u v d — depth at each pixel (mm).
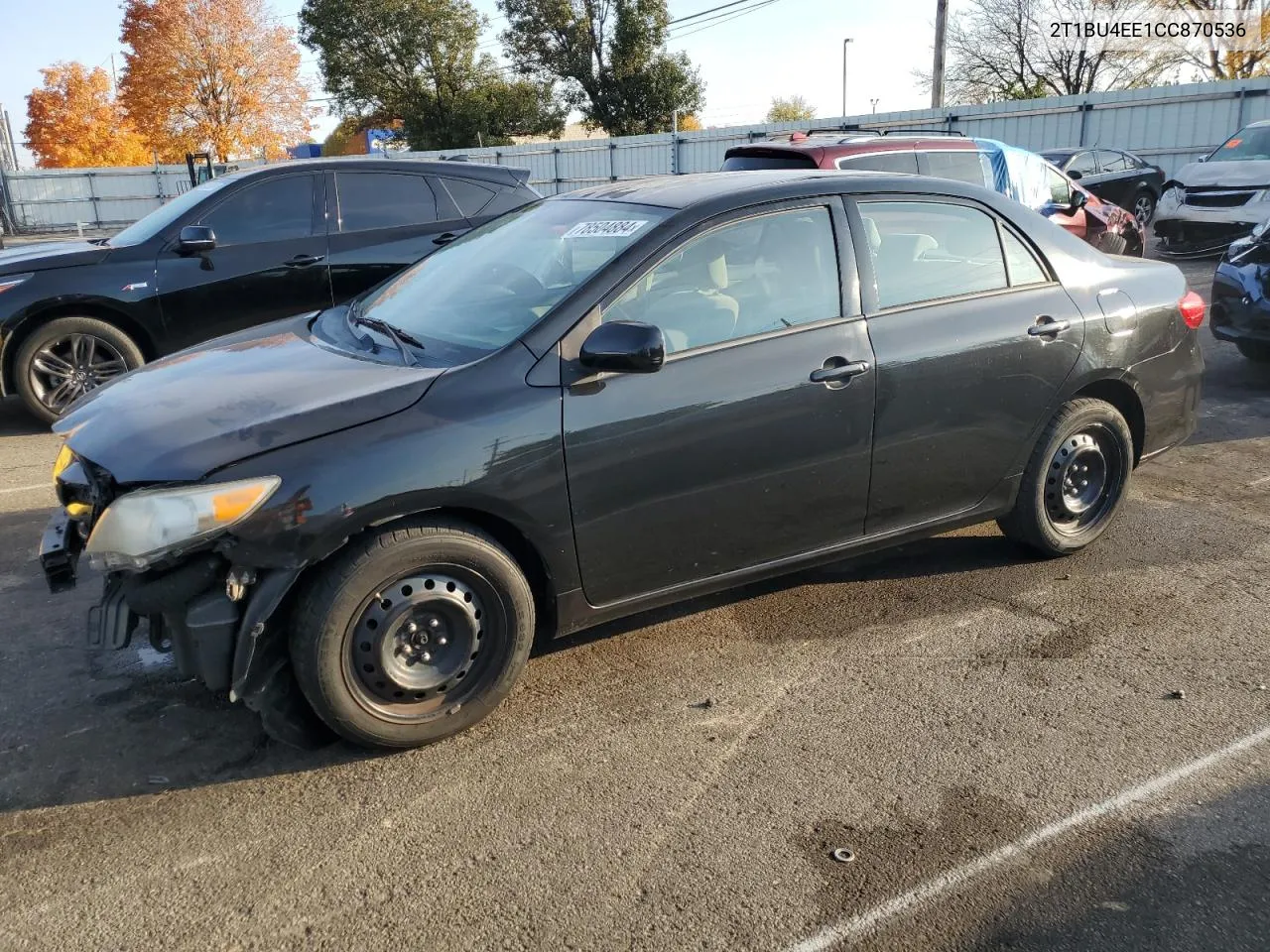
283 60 47375
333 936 2375
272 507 2785
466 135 43094
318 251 7504
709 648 3803
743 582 3684
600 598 3385
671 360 3338
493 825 2781
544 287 3480
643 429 3256
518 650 3227
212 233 6922
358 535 2957
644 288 3363
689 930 2385
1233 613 4043
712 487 3436
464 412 3027
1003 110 23391
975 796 2889
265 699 2994
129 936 2377
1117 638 3846
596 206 3924
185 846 2703
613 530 3293
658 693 3482
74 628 3984
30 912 2455
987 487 4172
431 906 2471
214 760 3104
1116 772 2998
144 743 3191
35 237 34000
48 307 6770
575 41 40438
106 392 3490
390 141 46469
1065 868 2588
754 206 3598
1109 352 4316
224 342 3947
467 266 3994
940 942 2344
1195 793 2889
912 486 3930
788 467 3572
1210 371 8258
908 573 4461
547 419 3109
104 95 50406
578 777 3000
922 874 2572
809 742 3174
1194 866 2592
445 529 3029
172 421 3010
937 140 9141
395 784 2975
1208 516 5109
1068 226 10305
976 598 4199
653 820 2795
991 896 2488
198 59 45312
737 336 3480
